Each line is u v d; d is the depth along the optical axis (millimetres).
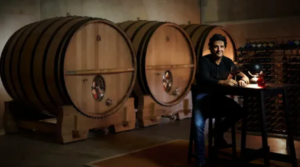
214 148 4371
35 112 6777
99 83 6145
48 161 4715
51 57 5566
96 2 7812
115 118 6418
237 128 6312
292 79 6637
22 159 4820
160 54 7172
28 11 6855
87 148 5391
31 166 4500
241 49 7664
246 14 9453
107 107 6250
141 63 6863
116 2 8188
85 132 5922
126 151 5191
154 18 9086
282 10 8836
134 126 6734
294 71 6617
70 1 7395
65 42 5574
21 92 6059
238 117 4387
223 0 9867
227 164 4203
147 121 6965
